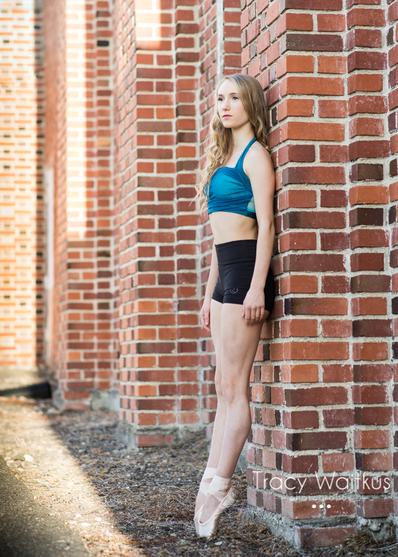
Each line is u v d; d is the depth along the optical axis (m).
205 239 8.09
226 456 5.00
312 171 4.90
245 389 4.98
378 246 4.87
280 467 4.95
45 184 15.61
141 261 8.30
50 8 14.95
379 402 4.84
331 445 4.84
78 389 12.11
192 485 6.49
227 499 5.04
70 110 12.16
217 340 5.17
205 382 8.24
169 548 4.87
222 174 5.03
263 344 5.15
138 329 8.28
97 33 12.03
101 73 12.03
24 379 14.52
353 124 4.90
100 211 12.11
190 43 8.33
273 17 5.10
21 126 15.74
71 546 4.76
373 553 4.68
